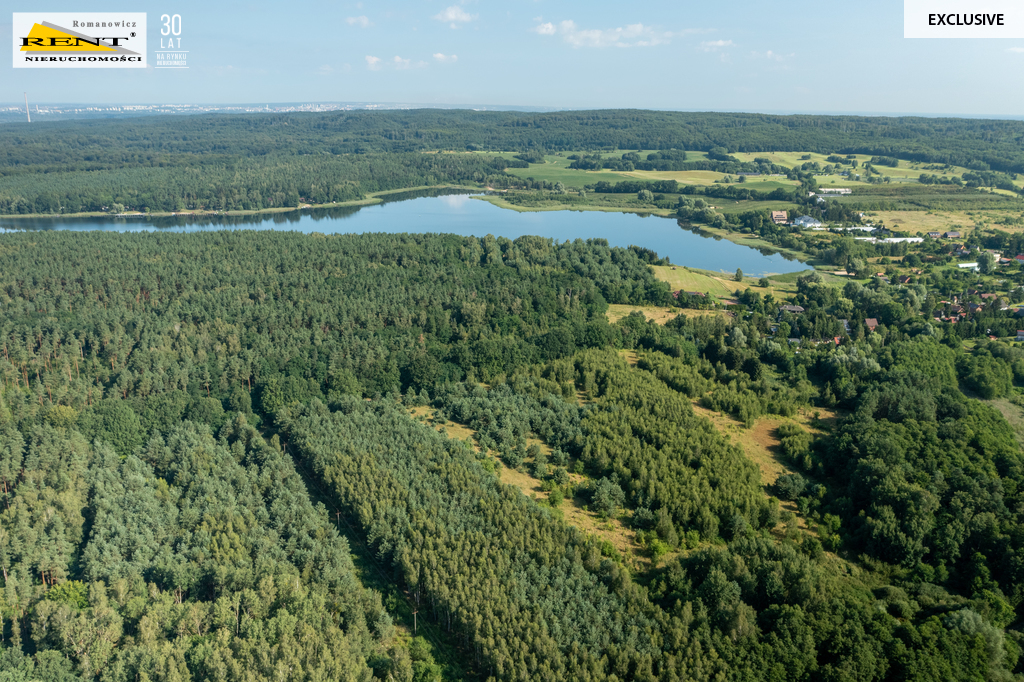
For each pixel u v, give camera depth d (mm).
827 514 121625
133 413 143625
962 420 145250
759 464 141500
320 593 98438
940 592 102250
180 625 89812
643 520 119875
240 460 137500
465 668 91688
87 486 118938
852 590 101375
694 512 119875
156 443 134375
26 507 111250
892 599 101000
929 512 114312
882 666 85750
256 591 96750
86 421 138875
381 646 94625
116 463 127312
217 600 94125
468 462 132375
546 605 94000
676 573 102062
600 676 84062
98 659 84875
